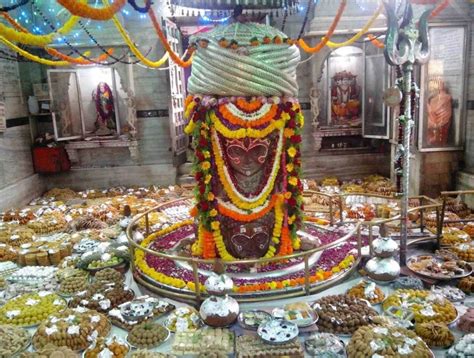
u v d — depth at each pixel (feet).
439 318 15.33
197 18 36.47
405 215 18.86
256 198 18.42
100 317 16.02
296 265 18.70
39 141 36.86
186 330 15.30
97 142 36.78
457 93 30.04
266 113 17.88
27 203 34.42
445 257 19.67
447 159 30.89
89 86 37.55
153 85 36.68
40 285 19.47
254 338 14.66
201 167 18.19
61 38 34.27
